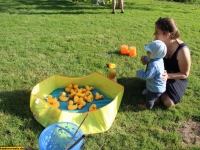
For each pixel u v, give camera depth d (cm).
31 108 338
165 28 354
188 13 949
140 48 577
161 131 330
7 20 750
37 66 473
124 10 931
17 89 400
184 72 366
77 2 1027
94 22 757
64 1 1043
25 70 457
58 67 474
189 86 433
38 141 284
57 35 632
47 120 321
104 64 490
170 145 311
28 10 879
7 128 319
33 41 587
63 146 283
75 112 345
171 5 1088
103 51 549
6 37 605
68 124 294
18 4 967
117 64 495
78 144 261
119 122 342
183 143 315
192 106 383
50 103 354
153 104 365
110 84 396
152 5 1059
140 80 444
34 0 1047
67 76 431
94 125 320
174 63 371
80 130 292
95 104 373
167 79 373
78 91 389
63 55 522
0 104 361
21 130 318
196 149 305
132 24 755
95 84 416
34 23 729
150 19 825
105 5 994
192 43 625
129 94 403
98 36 637
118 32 676
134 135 321
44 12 857
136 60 515
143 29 713
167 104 370
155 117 356
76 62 496
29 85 413
